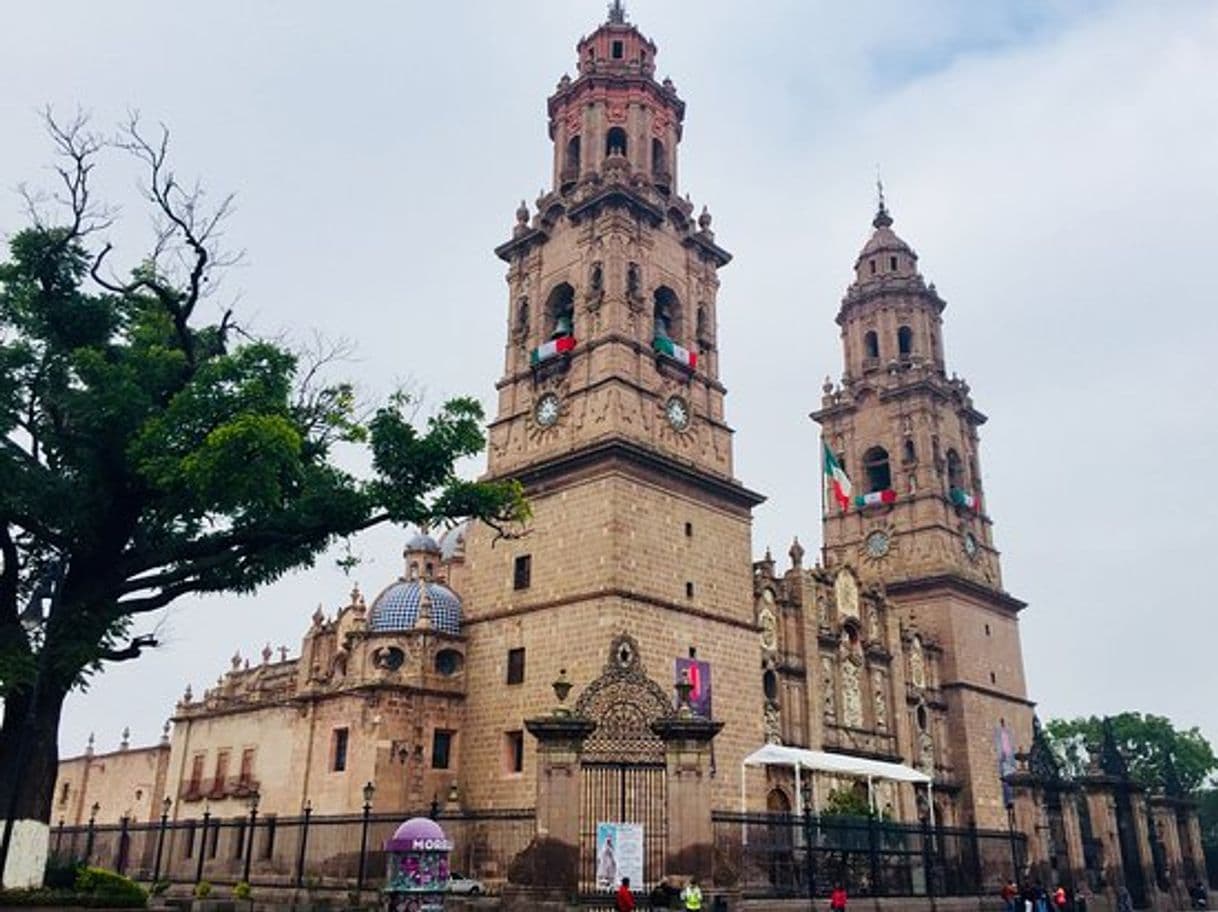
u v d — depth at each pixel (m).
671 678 47.06
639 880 28.95
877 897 37.81
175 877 52.69
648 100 60.53
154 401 29.81
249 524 30.12
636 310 53.38
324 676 52.53
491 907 30.62
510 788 46.38
